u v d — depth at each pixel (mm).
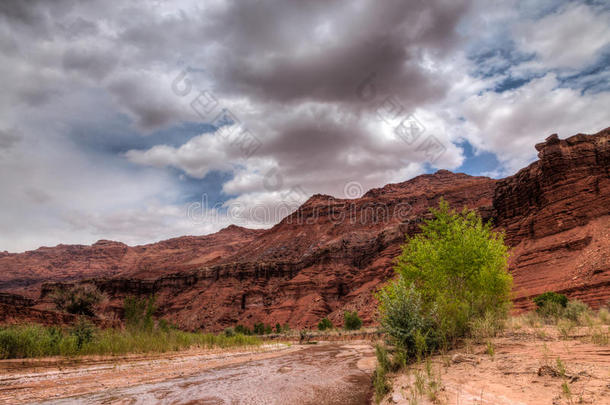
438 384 5656
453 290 13227
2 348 11250
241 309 122062
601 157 54531
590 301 35188
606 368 4809
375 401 6328
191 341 22609
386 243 115500
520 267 51250
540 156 61875
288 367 13250
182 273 158500
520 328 11617
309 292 113562
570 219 51250
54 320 22406
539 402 3930
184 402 6855
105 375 10328
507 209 70438
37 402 7031
